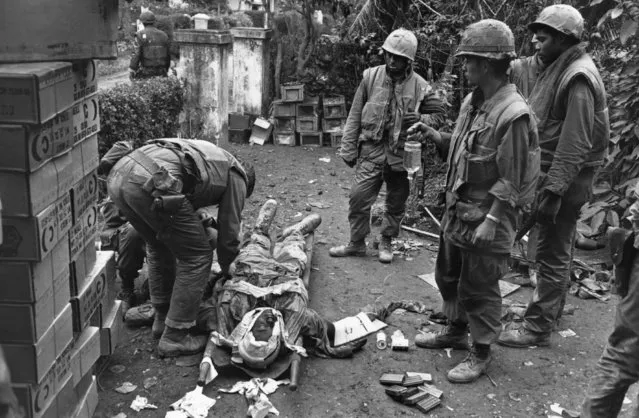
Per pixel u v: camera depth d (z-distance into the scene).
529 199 3.53
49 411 2.70
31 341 2.52
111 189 3.77
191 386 3.70
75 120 2.91
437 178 7.09
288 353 3.79
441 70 8.25
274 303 3.99
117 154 3.88
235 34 10.28
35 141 2.44
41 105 2.40
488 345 3.83
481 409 3.56
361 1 9.95
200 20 9.62
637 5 5.83
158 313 4.20
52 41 2.68
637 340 2.88
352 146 5.57
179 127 9.34
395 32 5.25
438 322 4.57
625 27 5.82
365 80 5.44
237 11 22.00
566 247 4.13
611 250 2.93
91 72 3.13
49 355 2.66
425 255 5.87
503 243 3.57
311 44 10.47
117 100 6.92
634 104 6.00
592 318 4.70
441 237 3.96
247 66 10.35
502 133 3.39
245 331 3.73
